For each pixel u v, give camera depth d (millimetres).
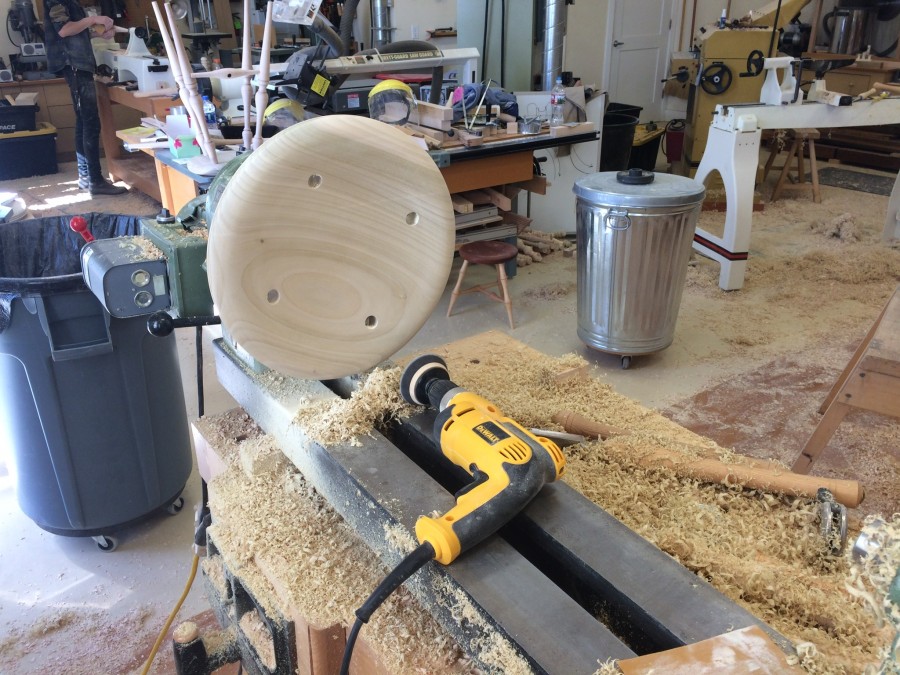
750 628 642
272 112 2598
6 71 5672
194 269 1060
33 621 1803
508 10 4113
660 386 2852
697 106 5180
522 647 644
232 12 5465
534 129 3369
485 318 3453
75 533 1977
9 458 1926
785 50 6176
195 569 1380
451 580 729
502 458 810
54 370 1728
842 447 2434
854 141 6141
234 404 2713
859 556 540
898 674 520
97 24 4805
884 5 6191
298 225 801
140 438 1933
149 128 3537
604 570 745
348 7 3473
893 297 2039
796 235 4504
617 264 2699
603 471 1118
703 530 985
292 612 878
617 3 6539
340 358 917
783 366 2984
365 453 909
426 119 3238
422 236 883
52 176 5680
